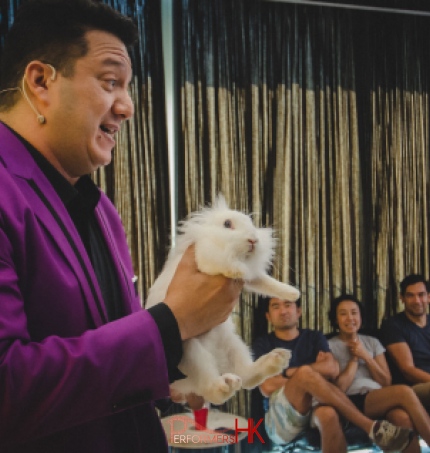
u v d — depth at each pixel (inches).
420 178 139.9
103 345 25.2
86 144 31.0
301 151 130.8
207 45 123.0
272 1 127.7
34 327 27.1
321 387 113.4
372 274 137.5
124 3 117.2
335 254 133.7
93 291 29.4
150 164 119.2
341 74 133.7
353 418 114.1
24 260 26.7
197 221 41.1
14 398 23.0
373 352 127.1
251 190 126.8
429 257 140.7
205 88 122.9
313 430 115.7
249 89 126.6
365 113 136.4
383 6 133.7
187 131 121.8
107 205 39.2
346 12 133.4
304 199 130.8
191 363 35.2
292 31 129.8
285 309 120.1
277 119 129.0
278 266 127.8
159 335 27.0
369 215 137.2
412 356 129.1
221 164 123.7
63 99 29.8
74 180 34.3
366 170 136.9
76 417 24.8
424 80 140.7
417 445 113.6
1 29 105.9
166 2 122.0
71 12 30.0
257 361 39.1
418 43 139.6
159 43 119.7
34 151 30.8
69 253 28.8
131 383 25.8
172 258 39.9
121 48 31.1
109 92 30.9
